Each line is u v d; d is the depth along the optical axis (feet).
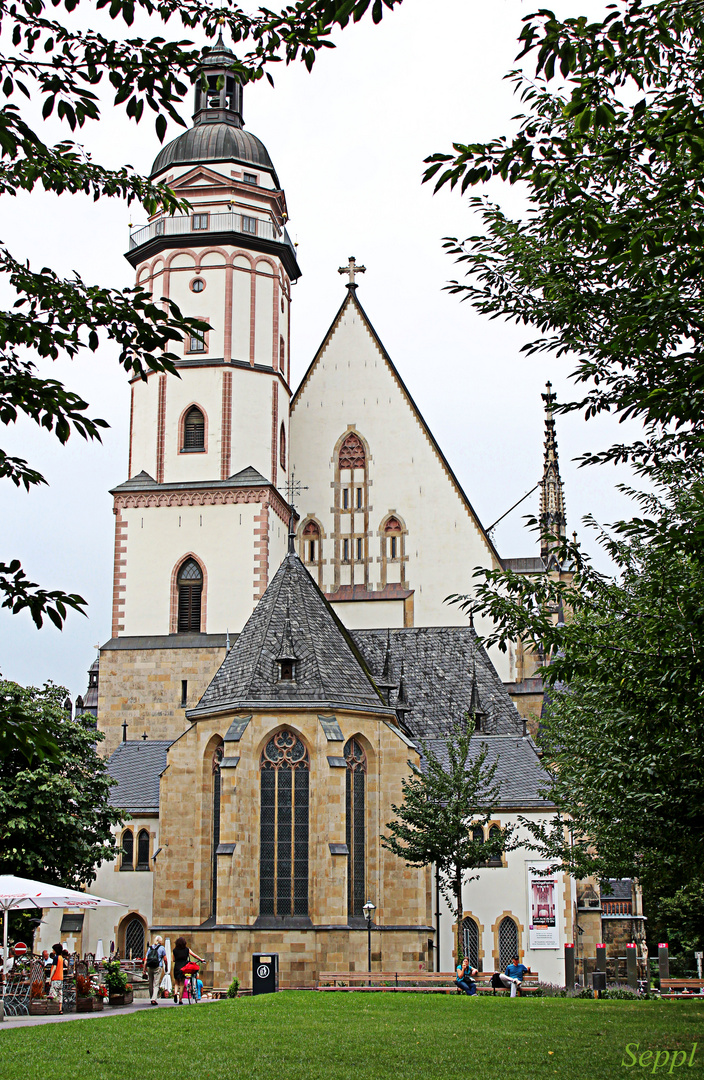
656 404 66.85
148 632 235.61
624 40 59.88
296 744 170.19
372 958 171.83
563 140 66.18
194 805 179.63
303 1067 76.07
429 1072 74.18
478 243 81.82
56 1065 75.66
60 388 54.65
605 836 119.03
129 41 54.03
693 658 73.10
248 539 237.04
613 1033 91.97
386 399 267.59
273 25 54.60
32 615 51.55
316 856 165.07
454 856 164.55
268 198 253.03
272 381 247.50
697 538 69.31
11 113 53.42
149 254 250.57
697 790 86.28
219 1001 123.24
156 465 242.17
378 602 257.75
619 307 76.48
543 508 273.33
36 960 151.12
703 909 232.12
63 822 165.68
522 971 154.30
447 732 221.25
